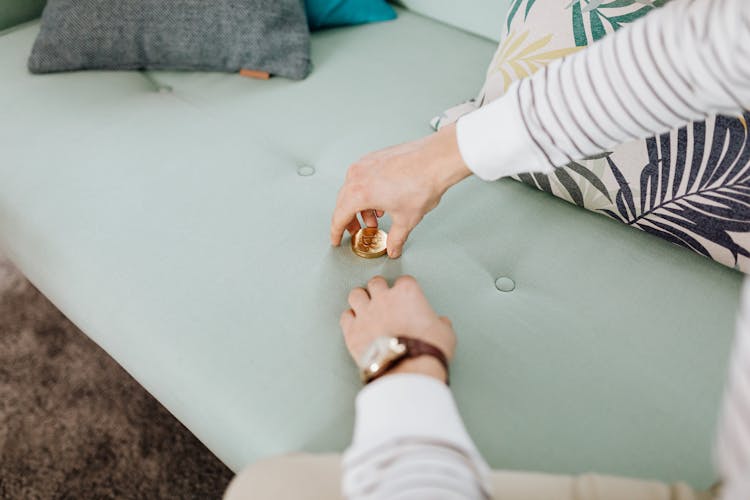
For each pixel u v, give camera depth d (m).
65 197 0.71
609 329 0.59
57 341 1.00
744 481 0.25
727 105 0.42
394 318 0.50
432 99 0.87
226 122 0.83
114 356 0.69
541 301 0.62
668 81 0.43
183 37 0.89
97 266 0.64
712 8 0.39
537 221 0.70
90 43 0.89
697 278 0.64
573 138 0.49
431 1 1.05
